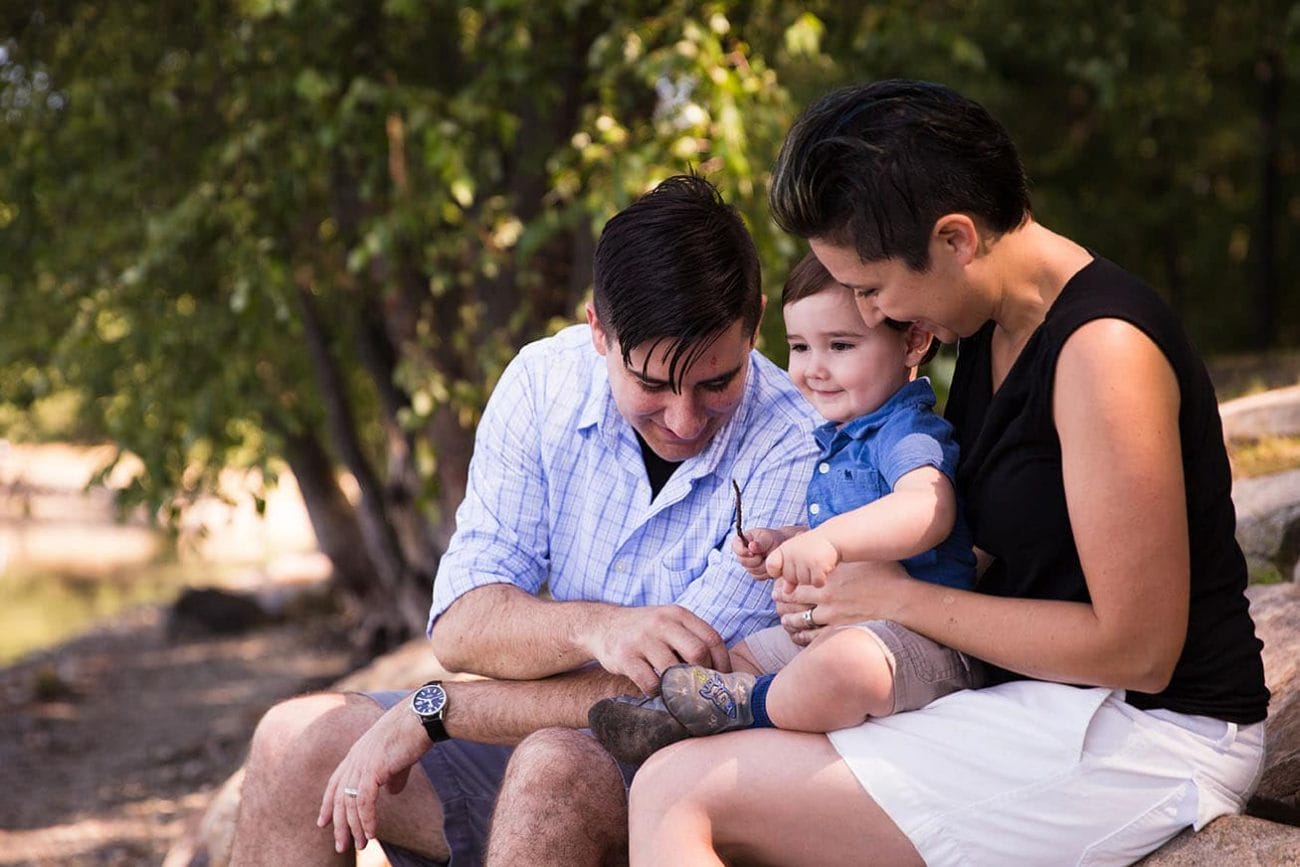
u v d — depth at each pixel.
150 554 24.12
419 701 2.74
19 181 8.15
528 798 2.46
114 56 7.94
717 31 5.99
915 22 7.52
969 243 2.15
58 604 19.12
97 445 10.38
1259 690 2.27
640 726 2.39
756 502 2.77
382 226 6.40
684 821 2.25
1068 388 2.10
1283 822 2.59
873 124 2.15
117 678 12.09
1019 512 2.22
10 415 10.52
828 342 2.54
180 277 7.90
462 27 7.38
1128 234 14.99
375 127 6.65
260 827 2.88
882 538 2.27
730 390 2.65
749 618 2.76
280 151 7.05
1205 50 12.00
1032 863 2.21
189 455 8.75
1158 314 2.12
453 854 2.84
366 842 2.73
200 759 8.98
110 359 8.78
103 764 9.03
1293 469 4.37
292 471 11.77
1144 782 2.19
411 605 9.52
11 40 7.93
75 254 8.30
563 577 2.92
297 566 16.16
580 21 6.98
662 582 2.82
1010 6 8.42
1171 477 2.06
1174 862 2.18
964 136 2.13
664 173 5.84
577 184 6.44
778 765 2.24
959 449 2.41
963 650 2.25
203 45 7.77
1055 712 2.19
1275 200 14.77
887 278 2.19
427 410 7.08
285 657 12.58
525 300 7.11
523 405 2.91
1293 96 14.07
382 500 9.49
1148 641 2.09
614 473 2.84
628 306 2.52
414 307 7.55
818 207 2.18
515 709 2.69
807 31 6.25
